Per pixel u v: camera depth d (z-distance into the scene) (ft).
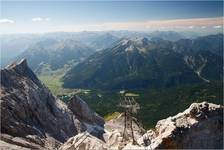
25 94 389.19
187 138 152.25
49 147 307.78
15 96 366.84
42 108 399.85
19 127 313.12
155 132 165.27
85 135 226.17
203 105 166.50
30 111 368.07
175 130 152.66
